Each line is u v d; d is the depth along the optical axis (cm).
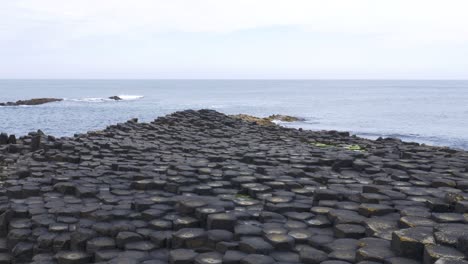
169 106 8306
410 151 1728
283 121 5181
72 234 782
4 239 877
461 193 975
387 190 994
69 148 1672
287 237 732
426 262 576
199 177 1174
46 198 1027
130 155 1516
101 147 1670
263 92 16588
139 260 700
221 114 3275
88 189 1048
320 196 961
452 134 4191
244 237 739
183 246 739
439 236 606
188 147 1739
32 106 7762
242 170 1293
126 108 7594
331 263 617
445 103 9369
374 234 706
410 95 13638
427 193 994
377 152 1695
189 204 868
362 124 5072
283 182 1126
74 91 16500
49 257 764
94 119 5453
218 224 783
